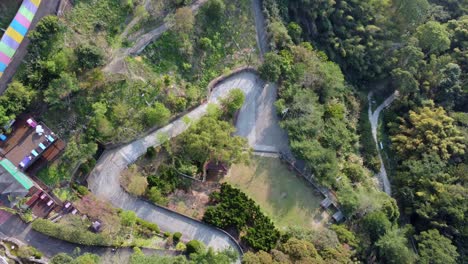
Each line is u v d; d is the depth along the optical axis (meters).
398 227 86.12
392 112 102.69
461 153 89.56
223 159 73.25
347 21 99.06
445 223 85.44
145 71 76.56
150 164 74.38
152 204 71.06
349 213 78.50
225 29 85.38
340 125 86.62
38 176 66.56
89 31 73.12
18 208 62.31
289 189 80.44
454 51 106.25
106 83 72.62
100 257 64.19
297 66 84.62
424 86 101.12
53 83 66.25
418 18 101.38
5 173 61.88
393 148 95.31
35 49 67.00
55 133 68.69
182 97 78.44
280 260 64.19
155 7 78.69
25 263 60.62
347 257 69.62
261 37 88.88
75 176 69.38
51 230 61.38
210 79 82.94
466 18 110.12
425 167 87.88
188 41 80.88
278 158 82.44
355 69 101.69
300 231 71.69
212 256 61.94
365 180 87.12
